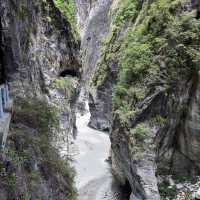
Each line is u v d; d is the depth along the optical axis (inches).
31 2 751.1
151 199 710.5
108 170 964.6
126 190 860.0
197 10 768.9
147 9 936.9
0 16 448.8
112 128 856.3
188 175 787.4
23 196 273.0
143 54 797.9
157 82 757.3
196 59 718.5
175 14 777.6
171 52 750.5
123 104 813.9
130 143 745.6
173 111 760.3
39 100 539.2
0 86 362.9
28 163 319.3
